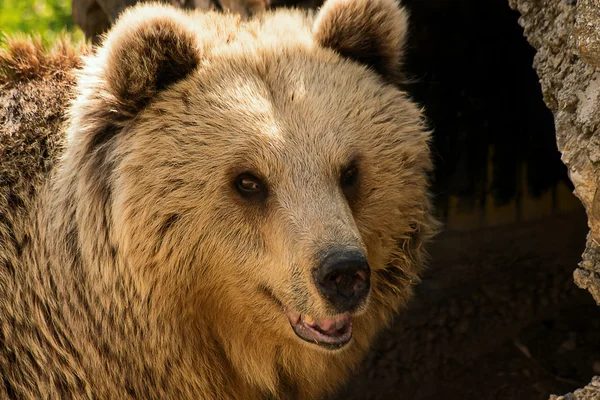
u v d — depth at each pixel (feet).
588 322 36.68
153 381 25.18
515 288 38.88
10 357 24.99
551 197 42.91
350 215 23.16
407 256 26.73
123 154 24.00
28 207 25.48
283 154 23.17
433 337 37.50
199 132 23.62
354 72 25.75
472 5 39.83
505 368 35.45
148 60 23.56
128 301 24.56
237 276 24.08
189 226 23.81
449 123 42.27
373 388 36.11
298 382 26.94
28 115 26.48
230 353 25.73
